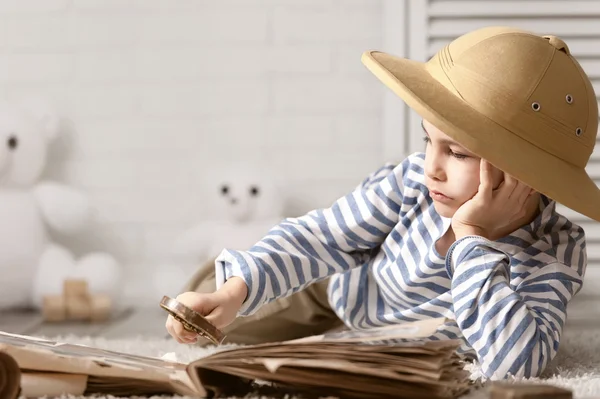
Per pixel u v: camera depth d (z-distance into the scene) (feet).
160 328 7.07
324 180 8.66
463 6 8.15
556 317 3.52
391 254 4.02
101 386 2.82
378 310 4.25
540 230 3.79
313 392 2.70
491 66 3.41
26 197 8.35
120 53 8.75
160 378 2.79
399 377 2.57
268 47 8.66
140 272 8.75
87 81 8.77
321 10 8.63
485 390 3.06
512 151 3.28
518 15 8.07
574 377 3.54
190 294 3.37
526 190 3.52
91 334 6.73
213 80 8.71
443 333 3.89
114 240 8.79
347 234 4.03
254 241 8.09
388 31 8.28
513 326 3.27
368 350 2.62
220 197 8.27
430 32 8.18
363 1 8.58
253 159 8.70
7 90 8.77
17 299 8.18
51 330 7.00
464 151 3.43
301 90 8.66
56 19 8.76
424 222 3.89
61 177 8.78
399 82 3.37
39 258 8.20
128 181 8.78
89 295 7.69
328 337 2.74
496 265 3.37
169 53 8.73
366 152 8.64
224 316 3.39
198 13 8.70
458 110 3.32
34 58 8.77
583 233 3.87
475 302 3.34
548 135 3.39
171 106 8.75
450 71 3.47
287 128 8.68
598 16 8.02
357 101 8.63
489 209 3.45
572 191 3.34
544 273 3.65
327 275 4.03
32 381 2.74
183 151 8.75
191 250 8.32
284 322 5.09
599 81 8.04
